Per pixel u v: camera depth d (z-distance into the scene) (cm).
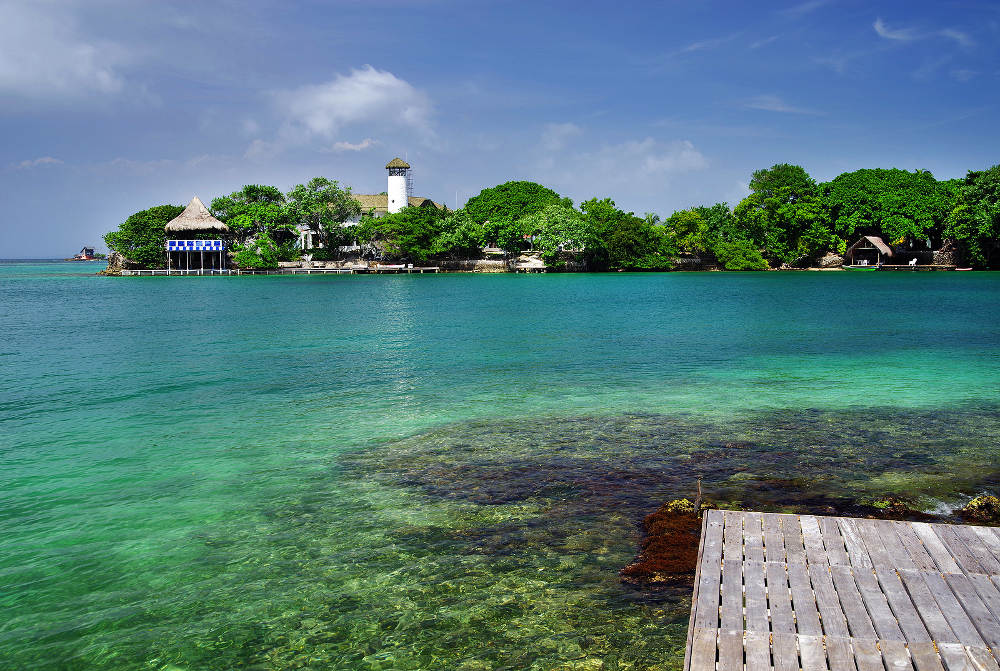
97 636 885
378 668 805
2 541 1166
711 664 671
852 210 14562
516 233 14825
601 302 6588
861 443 1675
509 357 3134
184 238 15362
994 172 11269
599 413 2016
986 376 2584
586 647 829
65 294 8750
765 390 2334
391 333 4116
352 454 1633
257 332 4222
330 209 15012
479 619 898
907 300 6581
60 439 1786
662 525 1147
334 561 1073
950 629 718
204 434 1825
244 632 888
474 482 1420
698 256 15138
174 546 1139
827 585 818
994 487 1355
